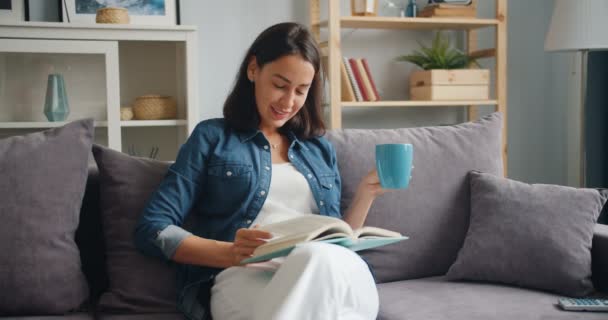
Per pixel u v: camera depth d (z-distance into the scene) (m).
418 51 3.65
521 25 3.74
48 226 1.50
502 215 1.78
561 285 1.68
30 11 3.03
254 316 1.27
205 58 3.35
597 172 3.53
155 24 3.06
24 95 2.74
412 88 3.52
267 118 1.64
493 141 2.02
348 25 3.40
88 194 1.70
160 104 2.87
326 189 1.71
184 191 1.58
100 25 2.75
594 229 1.82
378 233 1.47
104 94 2.79
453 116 3.74
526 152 3.79
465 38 3.70
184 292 1.53
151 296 1.57
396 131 1.96
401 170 1.47
